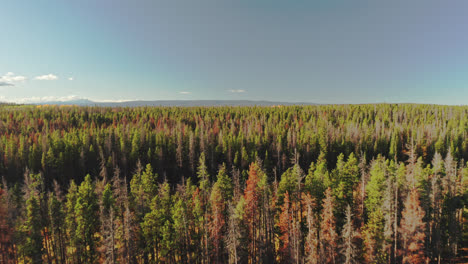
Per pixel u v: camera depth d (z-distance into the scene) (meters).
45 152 98.31
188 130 140.38
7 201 39.94
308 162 107.31
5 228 36.44
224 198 53.78
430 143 112.12
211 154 107.19
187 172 104.44
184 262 42.94
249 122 174.50
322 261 36.25
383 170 53.66
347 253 33.19
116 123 189.12
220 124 180.38
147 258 41.84
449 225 46.88
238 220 43.19
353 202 47.91
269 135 130.75
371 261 35.19
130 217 37.22
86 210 40.94
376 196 44.31
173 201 49.25
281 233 47.28
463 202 52.81
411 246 33.81
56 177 94.19
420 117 187.25
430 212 45.75
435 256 44.12
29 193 45.91
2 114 191.00
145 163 104.88
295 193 46.56
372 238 36.44
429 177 54.75
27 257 37.66
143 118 191.62
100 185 61.06
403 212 36.06
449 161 53.09
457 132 123.94
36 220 37.75
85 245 40.38
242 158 101.38
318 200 46.78
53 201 40.44
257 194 47.84
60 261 43.78
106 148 105.81
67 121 180.88
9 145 99.69
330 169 102.88
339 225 43.97
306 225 43.84
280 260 45.84
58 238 41.62
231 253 41.16
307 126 149.75
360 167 61.41
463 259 45.59
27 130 148.25
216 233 42.62
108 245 35.69
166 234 39.03
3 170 95.12
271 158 112.75
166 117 198.12
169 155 108.56
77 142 107.75
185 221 40.78
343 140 112.50
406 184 47.31
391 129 130.88
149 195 58.19
